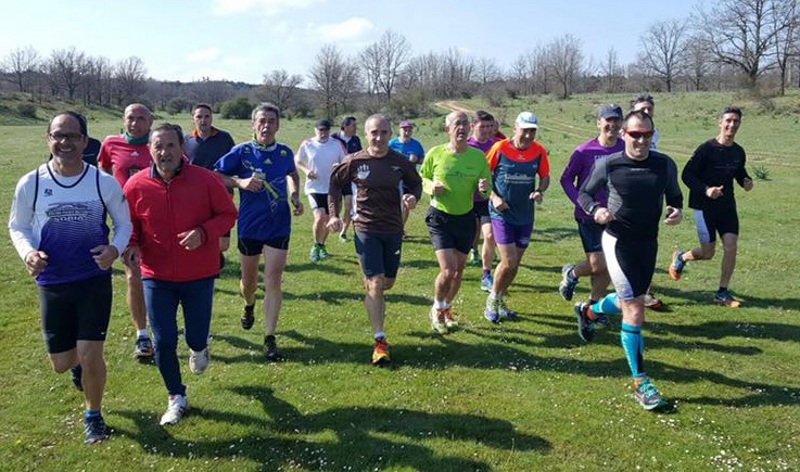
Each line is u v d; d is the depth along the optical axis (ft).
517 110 184.44
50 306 13.26
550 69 307.17
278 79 237.25
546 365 18.31
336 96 227.81
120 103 290.56
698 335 20.93
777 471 12.90
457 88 284.41
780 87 180.24
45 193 12.92
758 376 17.57
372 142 17.93
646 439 14.11
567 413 15.30
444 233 20.07
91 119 214.90
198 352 15.39
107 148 19.45
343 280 27.99
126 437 14.23
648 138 15.83
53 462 13.23
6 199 49.73
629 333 16.01
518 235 21.47
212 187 14.76
